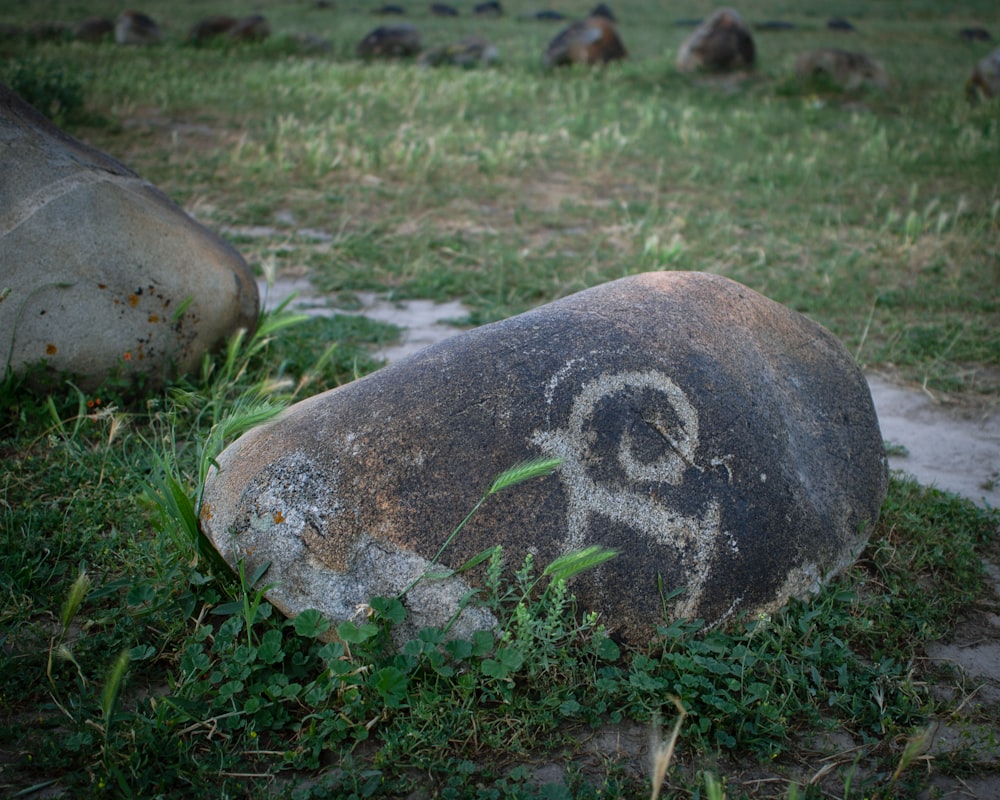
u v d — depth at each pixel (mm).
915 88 14945
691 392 2926
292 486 2740
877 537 3600
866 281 6766
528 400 2783
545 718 2561
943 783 2480
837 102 13977
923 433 4738
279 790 2373
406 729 2492
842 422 3420
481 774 2428
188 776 2363
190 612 2867
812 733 2609
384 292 6523
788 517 2963
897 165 10219
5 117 4328
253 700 2520
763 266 7055
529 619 2586
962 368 5457
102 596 3021
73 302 4234
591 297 3164
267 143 10312
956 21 25688
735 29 16031
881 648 2998
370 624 2590
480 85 14156
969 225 8102
